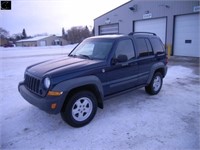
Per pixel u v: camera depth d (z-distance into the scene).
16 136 3.04
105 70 3.61
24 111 4.00
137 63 4.34
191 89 5.68
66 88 3.00
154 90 5.09
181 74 7.90
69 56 4.41
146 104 4.43
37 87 3.20
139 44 4.50
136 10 16.92
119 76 3.94
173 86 6.04
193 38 13.05
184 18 13.37
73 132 3.18
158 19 15.24
